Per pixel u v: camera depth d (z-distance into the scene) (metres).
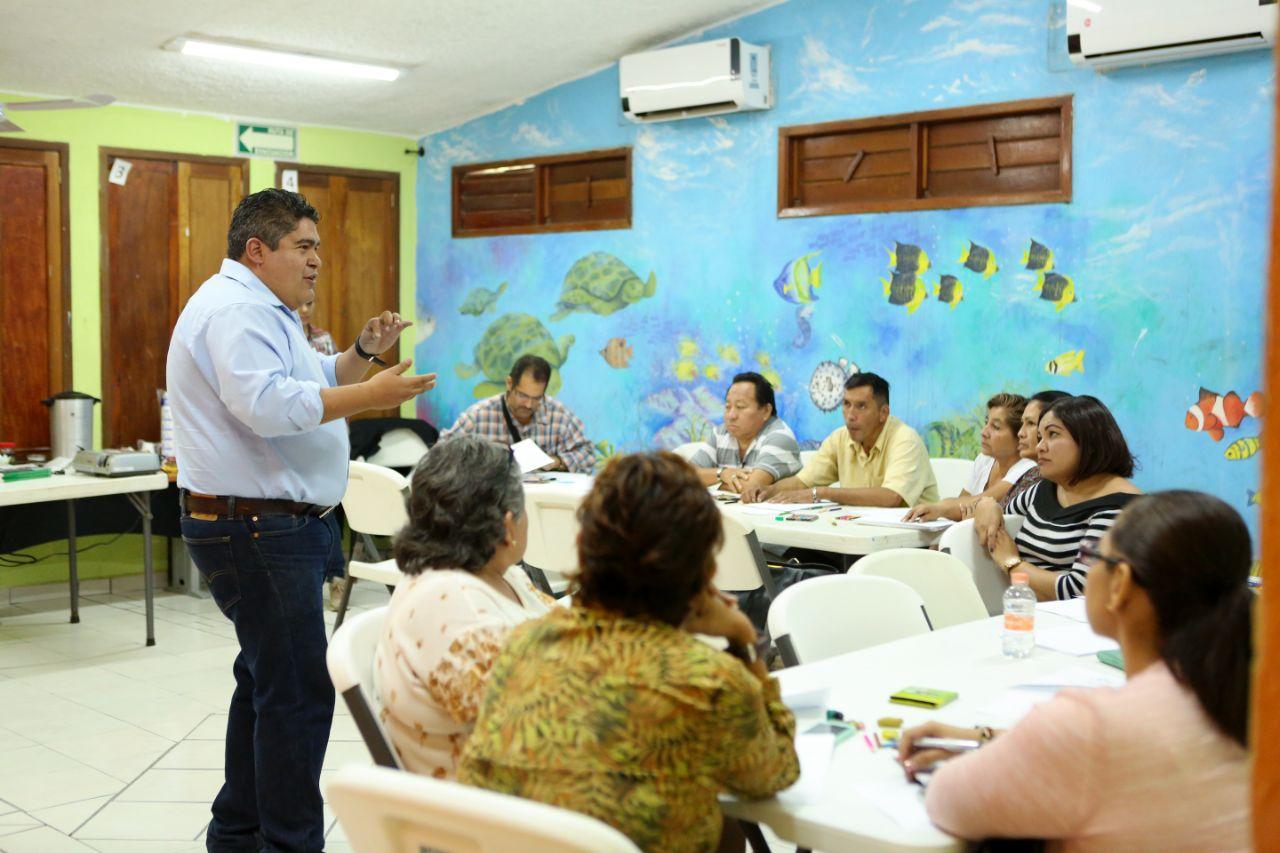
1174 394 4.93
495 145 7.19
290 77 6.27
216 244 6.82
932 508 4.10
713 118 6.28
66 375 6.34
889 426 4.78
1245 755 1.38
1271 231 0.76
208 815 3.35
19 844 3.13
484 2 5.51
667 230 6.51
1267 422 0.77
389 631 1.99
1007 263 5.37
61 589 6.36
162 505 6.14
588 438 6.74
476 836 1.40
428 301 7.62
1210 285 4.81
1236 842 1.37
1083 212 5.14
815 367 6.01
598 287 6.81
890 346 5.75
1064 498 3.35
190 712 4.29
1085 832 1.40
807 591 2.50
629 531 1.51
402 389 2.75
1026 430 3.96
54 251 6.26
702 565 1.54
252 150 6.91
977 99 5.42
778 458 4.93
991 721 1.89
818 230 5.95
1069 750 1.39
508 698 1.55
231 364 2.64
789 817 1.55
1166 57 4.81
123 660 5.00
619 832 1.39
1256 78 4.66
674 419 6.56
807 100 5.95
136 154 6.50
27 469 5.16
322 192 7.21
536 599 2.21
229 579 2.77
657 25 6.06
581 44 6.23
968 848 1.49
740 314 6.27
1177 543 1.46
